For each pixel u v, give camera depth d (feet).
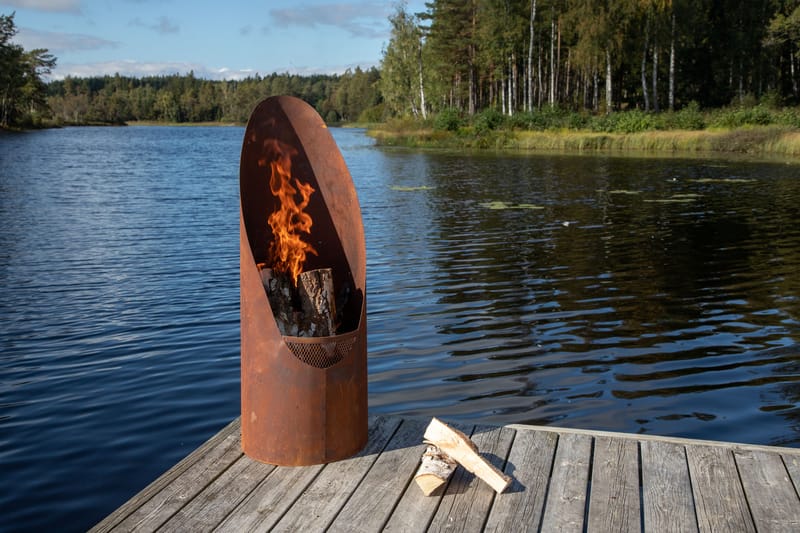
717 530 8.29
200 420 15.44
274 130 11.32
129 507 8.91
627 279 29.94
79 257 35.45
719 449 10.50
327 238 11.88
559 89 204.44
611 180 75.36
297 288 11.53
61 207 56.95
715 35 176.14
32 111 319.88
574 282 29.40
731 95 176.76
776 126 120.88
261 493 9.32
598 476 9.68
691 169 86.89
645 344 21.08
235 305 25.68
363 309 10.68
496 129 148.36
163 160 123.95
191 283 29.55
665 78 186.70
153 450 13.98
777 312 24.64
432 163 102.63
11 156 127.54
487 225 45.80
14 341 21.47
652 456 10.28
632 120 133.49
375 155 122.62
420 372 18.81
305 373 10.02
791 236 40.68
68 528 11.17
